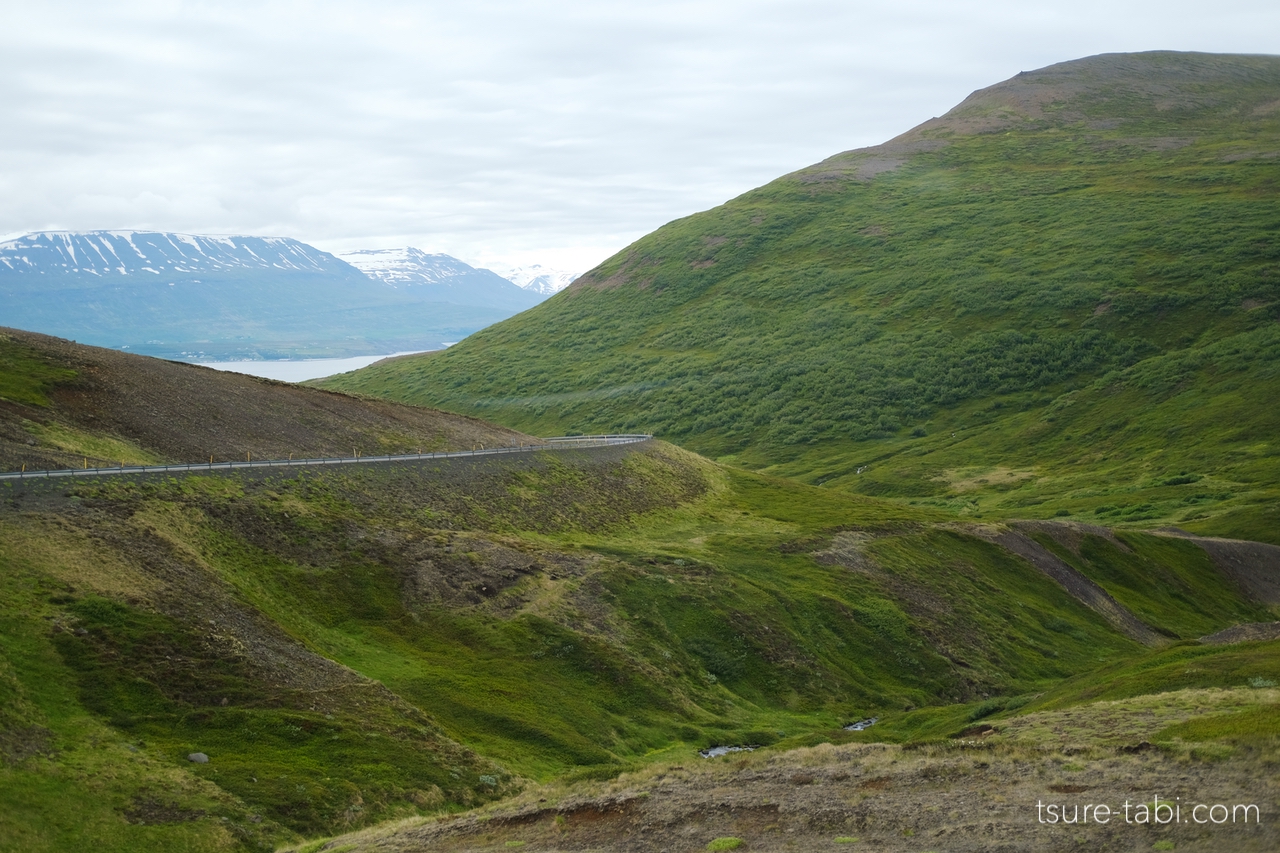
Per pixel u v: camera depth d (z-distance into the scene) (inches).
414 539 2989.7
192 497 2642.7
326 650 2278.5
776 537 4229.8
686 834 1147.3
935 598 3769.7
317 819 1549.0
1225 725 1320.1
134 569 2108.8
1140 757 1242.6
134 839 1380.4
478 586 2847.0
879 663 3208.7
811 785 1273.4
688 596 3189.0
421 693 2228.1
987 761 1288.1
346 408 4879.4
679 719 2546.8
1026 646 3629.4
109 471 2642.7
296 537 2728.8
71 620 1846.7
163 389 4136.3
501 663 2514.8
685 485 5113.2
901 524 4554.6
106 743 1587.1
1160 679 1868.8
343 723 1871.3
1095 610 4217.5
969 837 1034.7
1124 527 5634.8
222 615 2101.4
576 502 4158.5
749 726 2593.5
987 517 6486.2
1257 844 933.8
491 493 3806.6
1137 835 992.2
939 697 3093.0
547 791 1467.8
